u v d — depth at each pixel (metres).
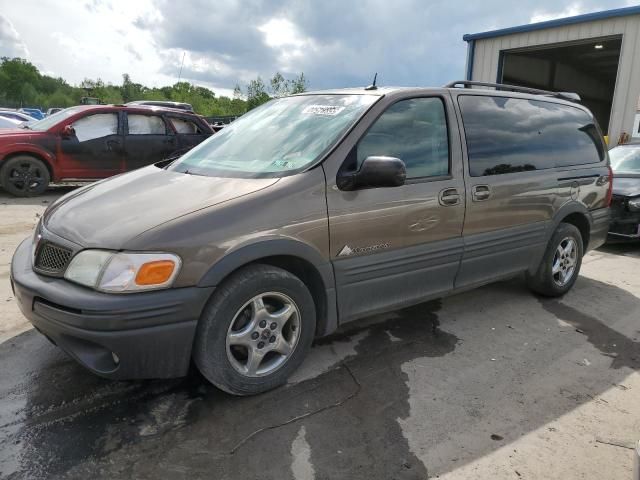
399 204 3.25
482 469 2.38
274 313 2.86
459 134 3.69
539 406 2.92
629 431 2.71
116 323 2.36
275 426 2.63
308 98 3.78
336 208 2.97
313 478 2.28
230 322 2.66
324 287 3.01
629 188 6.80
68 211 2.91
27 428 2.53
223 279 2.63
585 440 2.62
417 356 3.48
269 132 3.51
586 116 5.02
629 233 6.62
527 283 4.68
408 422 2.71
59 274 2.56
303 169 2.97
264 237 2.70
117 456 2.37
